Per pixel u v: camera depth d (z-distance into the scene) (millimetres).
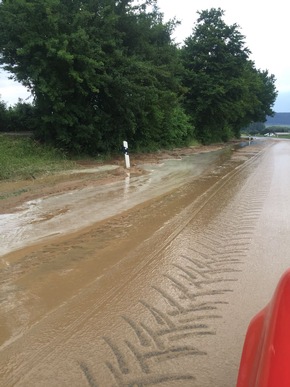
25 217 7879
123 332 3422
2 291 4379
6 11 15156
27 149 15906
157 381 2746
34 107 19125
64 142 17766
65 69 16109
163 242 6102
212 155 25234
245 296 4102
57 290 4379
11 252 5762
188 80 35531
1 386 2746
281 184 11703
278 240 6039
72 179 12867
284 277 2119
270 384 1660
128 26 18844
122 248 5859
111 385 2711
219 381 2742
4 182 11758
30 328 3555
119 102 18062
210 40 36188
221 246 5836
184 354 3064
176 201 9430
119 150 20516
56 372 2883
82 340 3314
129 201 9453
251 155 24969
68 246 6016
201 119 37562
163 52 21125
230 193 10430
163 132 27734
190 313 3742
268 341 1830
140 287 4387
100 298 4133
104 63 16906
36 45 15297
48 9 14703
